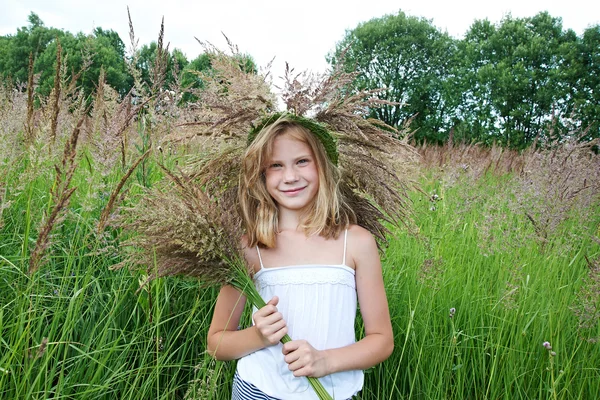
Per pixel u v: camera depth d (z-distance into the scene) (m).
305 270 2.10
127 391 2.21
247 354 2.09
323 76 2.27
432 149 8.10
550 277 3.25
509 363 2.55
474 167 5.30
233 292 2.19
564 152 4.06
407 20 42.81
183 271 1.99
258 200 2.26
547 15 36.31
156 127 3.10
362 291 2.18
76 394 1.96
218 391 2.35
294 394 2.02
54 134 2.63
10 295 2.28
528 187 4.00
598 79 29.84
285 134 2.13
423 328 2.67
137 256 2.10
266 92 2.38
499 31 37.47
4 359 1.81
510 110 31.34
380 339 2.10
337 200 2.20
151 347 2.44
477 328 2.83
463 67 39.56
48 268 2.50
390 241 3.68
